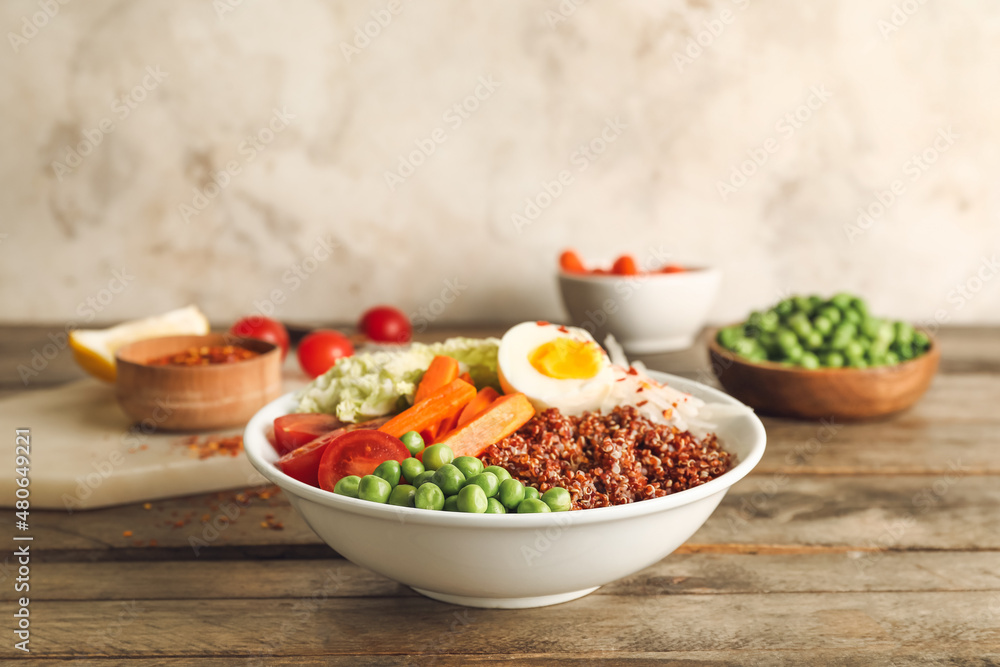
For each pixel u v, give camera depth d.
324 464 0.84
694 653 0.79
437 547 0.72
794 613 0.86
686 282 1.71
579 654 0.79
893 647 0.80
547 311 2.12
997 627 0.83
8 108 1.96
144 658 0.79
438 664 0.78
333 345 1.58
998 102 2.00
